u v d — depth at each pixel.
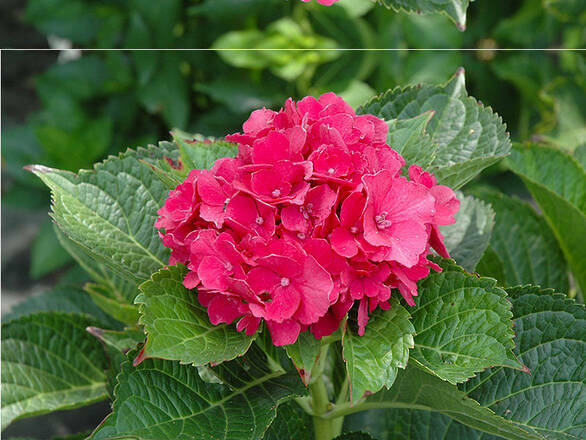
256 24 1.21
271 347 0.58
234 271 0.48
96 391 0.69
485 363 0.49
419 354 0.50
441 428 0.63
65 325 0.69
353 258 0.48
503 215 0.73
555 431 0.53
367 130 0.51
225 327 0.51
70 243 0.71
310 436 0.65
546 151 0.71
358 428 0.68
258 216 0.48
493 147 0.60
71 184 0.57
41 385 0.67
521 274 0.72
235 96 1.19
